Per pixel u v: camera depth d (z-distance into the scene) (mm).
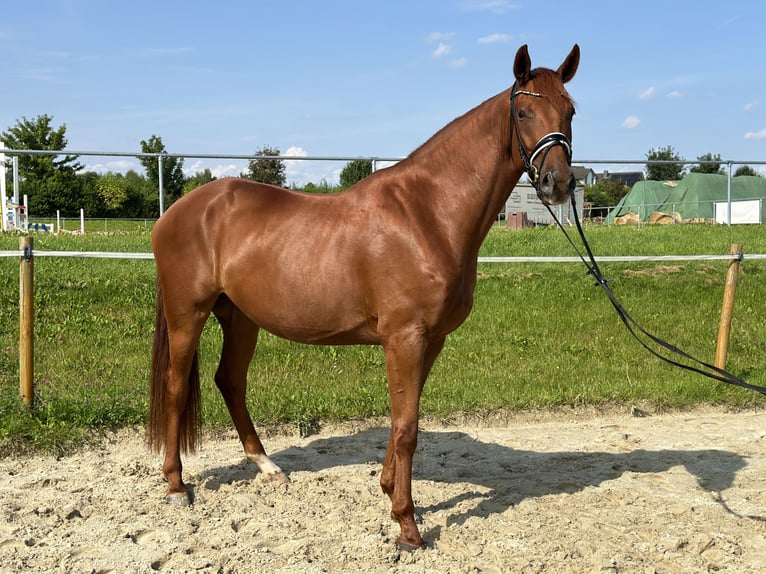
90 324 7707
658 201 23422
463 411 6059
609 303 9508
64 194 31000
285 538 3617
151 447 4297
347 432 5707
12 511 3834
